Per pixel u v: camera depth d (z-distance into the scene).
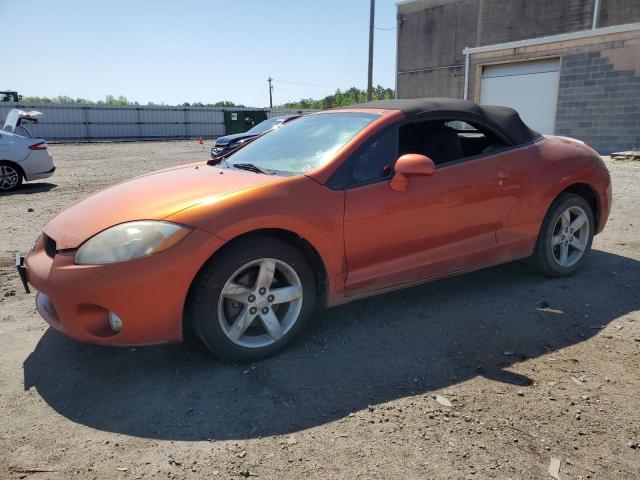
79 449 2.28
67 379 2.88
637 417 2.46
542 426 2.40
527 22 22.05
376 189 3.24
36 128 36.03
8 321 3.66
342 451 2.25
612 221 6.29
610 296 3.95
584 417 2.46
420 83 26.59
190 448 2.28
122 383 2.82
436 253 3.56
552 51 15.68
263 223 2.86
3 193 10.23
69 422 2.48
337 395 2.68
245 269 2.91
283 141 3.85
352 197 3.16
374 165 3.31
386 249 3.33
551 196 4.04
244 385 2.78
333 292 3.20
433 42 25.56
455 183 3.54
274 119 15.57
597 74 14.79
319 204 3.05
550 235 4.14
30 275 2.95
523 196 3.89
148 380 2.85
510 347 3.18
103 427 2.44
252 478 2.09
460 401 2.61
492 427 2.40
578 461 2.17
